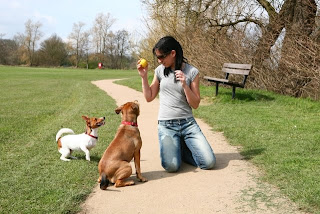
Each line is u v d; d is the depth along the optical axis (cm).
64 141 533
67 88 1866
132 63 8075
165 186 424
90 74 3991
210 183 427
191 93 468
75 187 421
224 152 557
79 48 8512
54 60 8512
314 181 405
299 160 483
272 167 461
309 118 778
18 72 4272
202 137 487
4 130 752
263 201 369
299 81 1099
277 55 1120
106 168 418
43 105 1182
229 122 754
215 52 1348
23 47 8525
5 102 1264
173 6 1585
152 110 991
